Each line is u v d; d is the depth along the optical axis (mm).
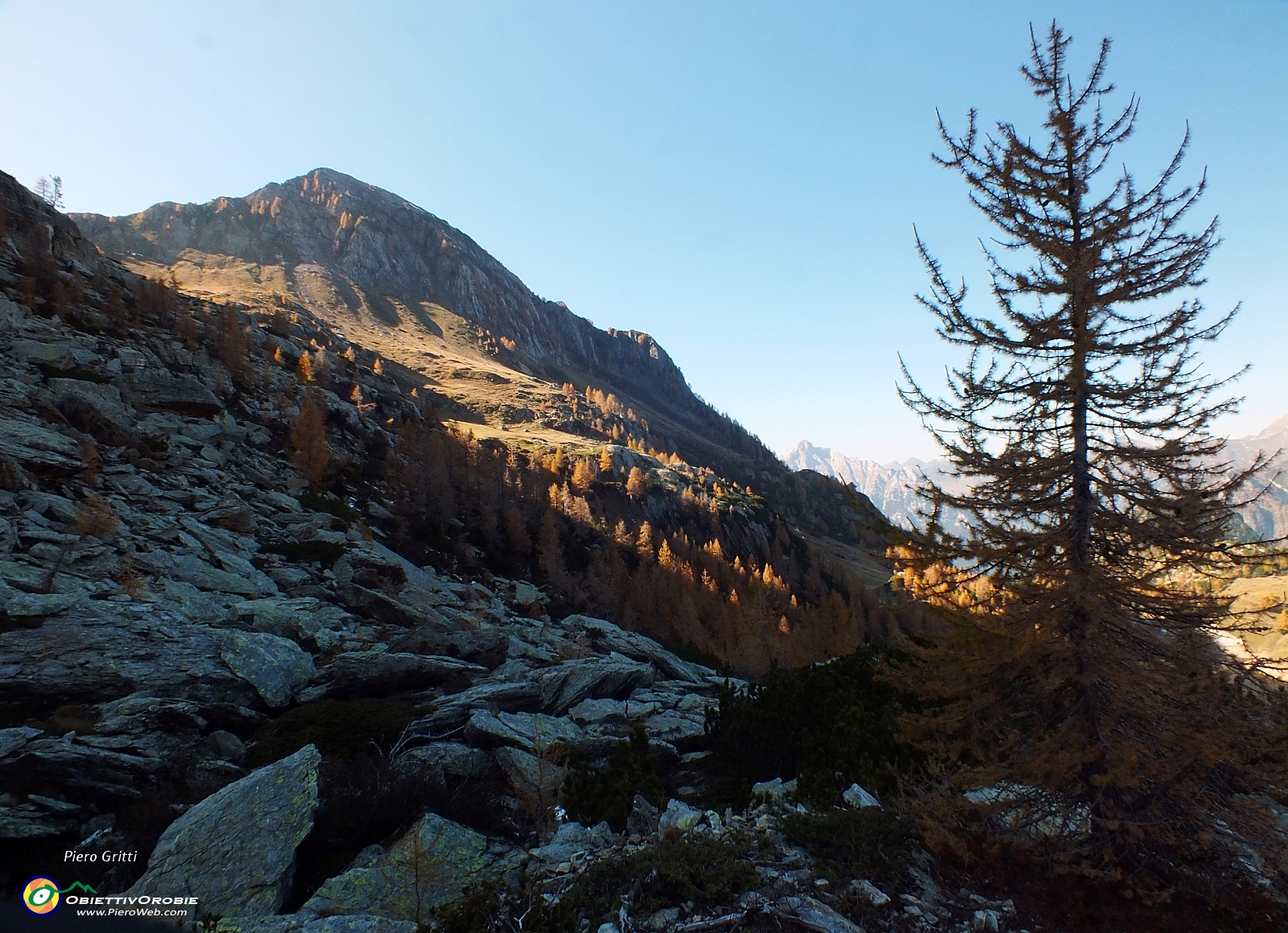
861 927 6961
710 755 19000
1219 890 7734
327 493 58625
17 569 20391
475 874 10258
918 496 9938
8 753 11938
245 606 24500
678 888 7688
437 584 45594
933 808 9078
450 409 189000
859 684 17609
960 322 9750
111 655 16766
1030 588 8742
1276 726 7555
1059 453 9180
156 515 32438
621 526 112188
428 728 17312
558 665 26578
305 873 10547
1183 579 8422
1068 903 7566
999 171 9789
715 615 89688
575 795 12766
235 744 15242
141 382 49188
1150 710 8062
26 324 46906
